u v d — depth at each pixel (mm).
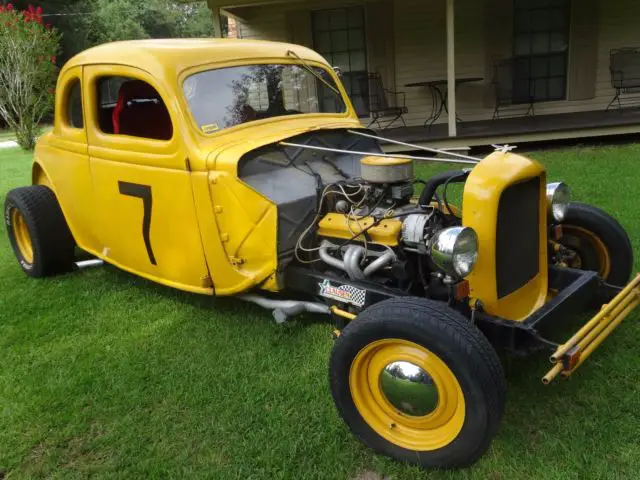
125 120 3768
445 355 2164
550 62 9773
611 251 3221
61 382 3146
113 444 2643
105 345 3535
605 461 2291
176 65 3281
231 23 12789
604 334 2449
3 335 3734
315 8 9719
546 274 2912
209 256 3318
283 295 3592
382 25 9719
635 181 6090
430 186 2914
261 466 2445
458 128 9227
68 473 2480
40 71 13875
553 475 2248
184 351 3402
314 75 3992
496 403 2127
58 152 4168
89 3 36969
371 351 2391
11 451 2633
